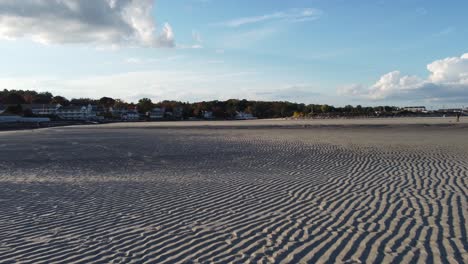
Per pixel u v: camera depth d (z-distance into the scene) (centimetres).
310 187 945
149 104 17738
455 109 11456
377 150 1716
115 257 508
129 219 696
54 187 1031
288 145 2094
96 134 3775
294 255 500
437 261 466
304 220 662
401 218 653
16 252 534
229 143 2353
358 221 644
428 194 827
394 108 12800
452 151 1603
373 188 909
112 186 1030
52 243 569
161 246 548
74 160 1677
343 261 475
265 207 761
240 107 18212
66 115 14175
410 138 2409
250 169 1282
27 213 752
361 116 10419
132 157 1742
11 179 1188
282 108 17025
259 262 480
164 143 2475
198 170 1300
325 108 13975
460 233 566
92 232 621
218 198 853
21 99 16075
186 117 15312
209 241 566
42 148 2272
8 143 2681
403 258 478
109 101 19475
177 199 852
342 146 1945
